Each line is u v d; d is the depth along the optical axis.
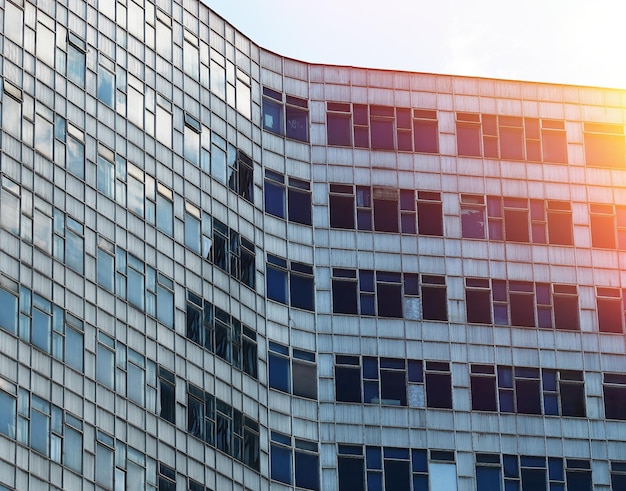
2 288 91.75
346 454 107.69
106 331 97.12
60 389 93.25
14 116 95.75
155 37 106.88
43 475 90.94
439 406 110.19
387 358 110.38
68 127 98.81
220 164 108.56
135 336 98.81
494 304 113.19
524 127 117.38
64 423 92.88
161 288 101.50
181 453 99.38
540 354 112.69
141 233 101.38
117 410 96.25
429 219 114.12
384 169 114.44
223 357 104.12
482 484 109.25
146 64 105.62
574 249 115.38
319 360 109.25
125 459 95.81
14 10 97.69
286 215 111.50
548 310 113.81
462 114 116.75
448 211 114.56
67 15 101.12
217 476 101.25
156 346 99.88
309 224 112.06
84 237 97.56
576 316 114.06
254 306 107.50
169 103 106.31
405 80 116.75
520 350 112.50
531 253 114.75
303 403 107.75
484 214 115.00
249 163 110.62
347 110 115.25
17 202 94.19
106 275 98.25
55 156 97.44
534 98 118.06
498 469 109.75
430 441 109.31
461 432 109.94
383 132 115.38
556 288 114.31
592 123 118.25
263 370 106.69
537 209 115.75
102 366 96.19
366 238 112.69
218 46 111.19
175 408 99.88
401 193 114.19
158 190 103.50
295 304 109.75
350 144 114.50
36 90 97.50
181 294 102.69
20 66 97.06
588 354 113.31
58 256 95.56
